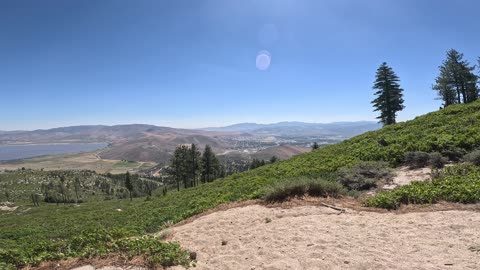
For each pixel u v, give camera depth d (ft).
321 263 19.40
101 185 520.83
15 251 22.62
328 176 51.21
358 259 19.40
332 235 24.88
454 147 48.55
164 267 20.93
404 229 24.63
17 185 526.16
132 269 19.92
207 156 236.22
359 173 47.75
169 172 240.94
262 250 23.50
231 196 55.93
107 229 29.84
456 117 77.41
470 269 16.58
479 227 22.72
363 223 27.48
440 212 27.30
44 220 131.03
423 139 59.00
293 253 21.83
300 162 80.07
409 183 40.19
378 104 164.55
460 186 31.14
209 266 21.76
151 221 63.21
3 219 173.27
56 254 22.24
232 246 26.43
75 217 124.36
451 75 169.27
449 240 21.17
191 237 31.68
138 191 421.18
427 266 17.51
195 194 89.71
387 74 159.74
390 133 83.05
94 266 20.42
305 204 35.81
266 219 32.24
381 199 32.60
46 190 443.32
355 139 94.68
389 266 18.01
